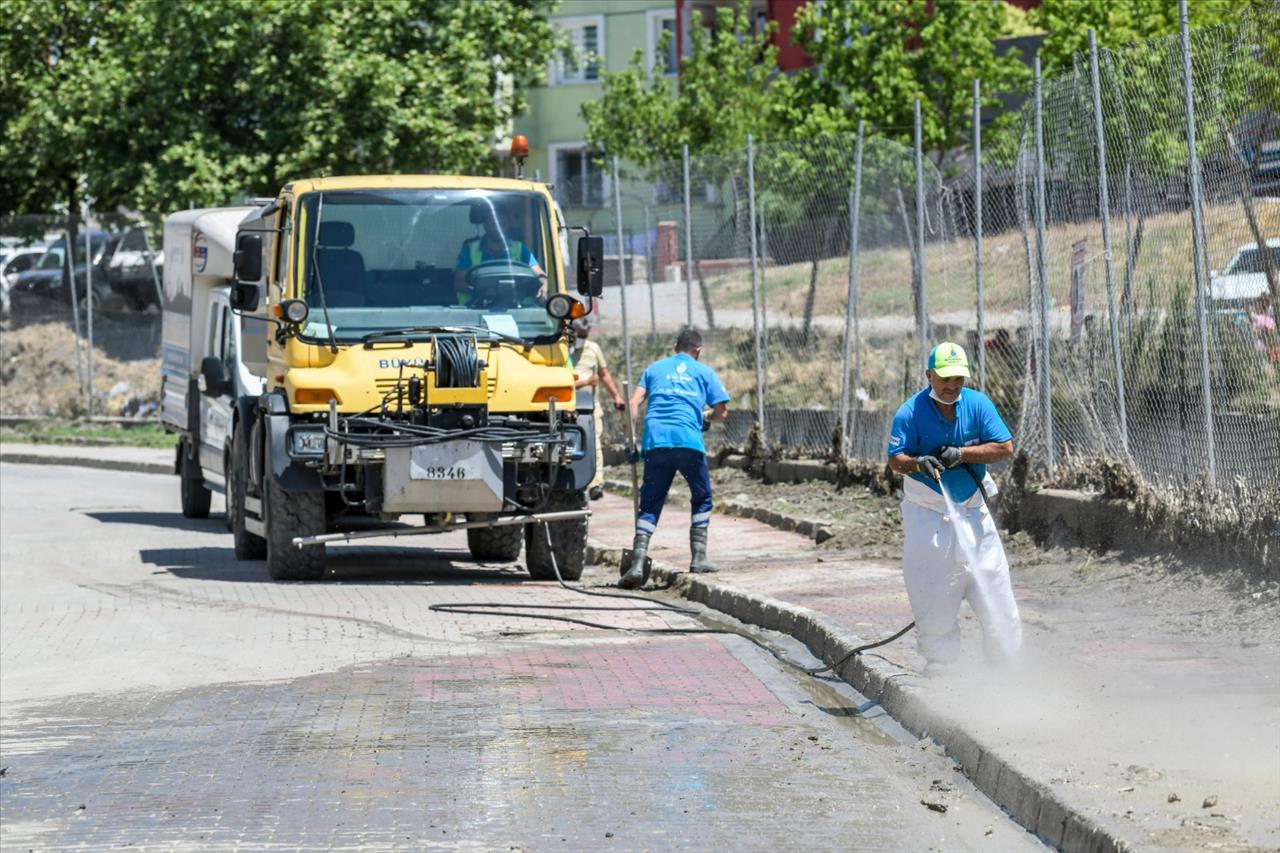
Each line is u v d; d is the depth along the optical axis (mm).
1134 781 11586
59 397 55438
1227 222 19172
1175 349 20312
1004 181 25812
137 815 12398
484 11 56594
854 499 29781
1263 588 17906
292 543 25281
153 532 33281
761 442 34031
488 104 56281
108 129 54906
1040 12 44562
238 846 11516
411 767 13641
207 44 53125
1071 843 10836
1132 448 21297
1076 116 22703
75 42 59688
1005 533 23844
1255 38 18562
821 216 31859
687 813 12188
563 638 20141
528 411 24891
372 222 24984
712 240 35375
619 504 35188
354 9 54719
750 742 14461
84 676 18141
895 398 29203
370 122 53750
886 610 19984
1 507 38000
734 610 21781
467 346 24344
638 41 84875
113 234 54812
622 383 38906
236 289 25312
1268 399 18422
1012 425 25594
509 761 13789
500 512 25281
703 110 63875
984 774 12688
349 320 24594
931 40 47000
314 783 13164
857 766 13602
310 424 24438
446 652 19125
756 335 33781
